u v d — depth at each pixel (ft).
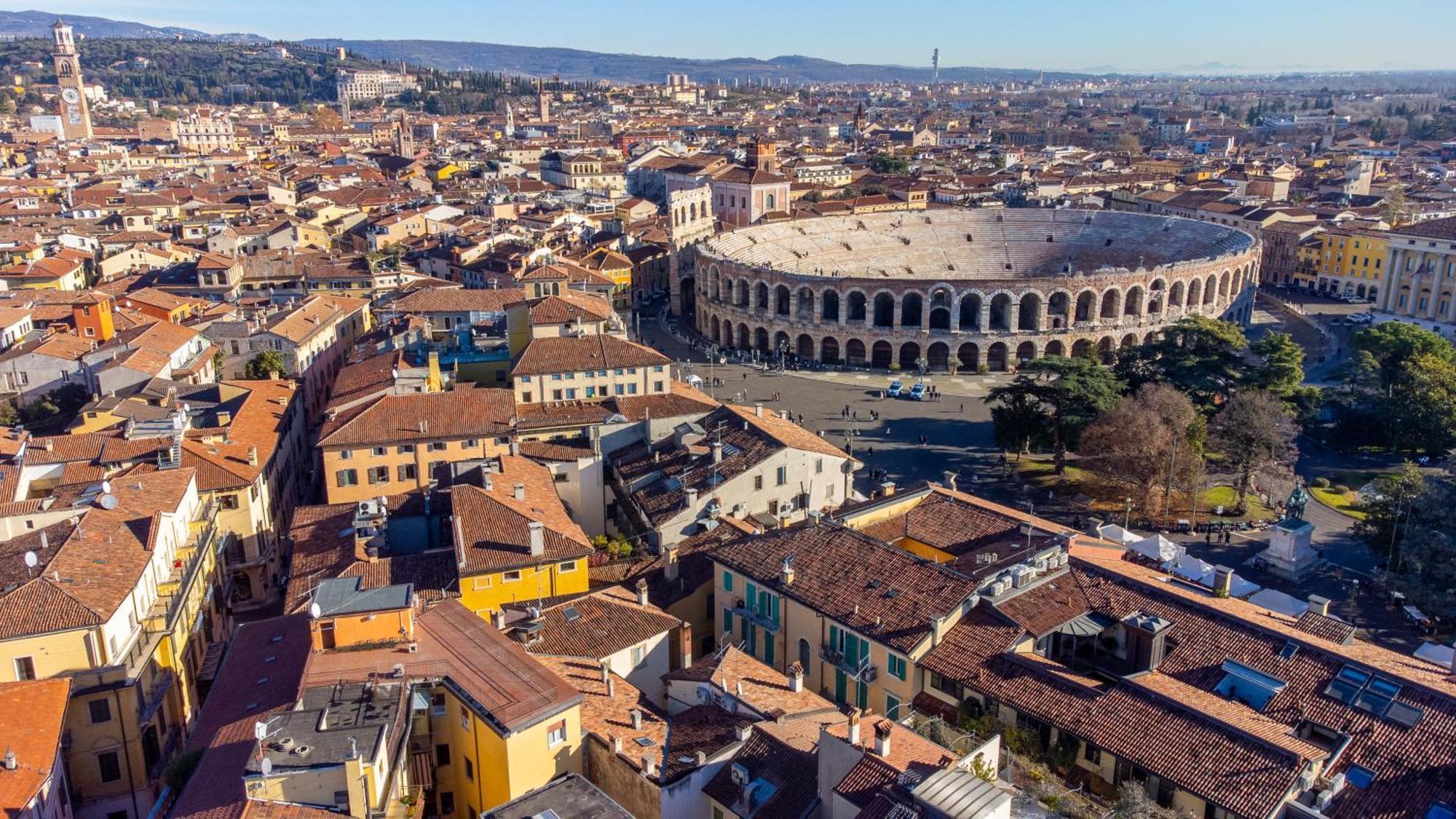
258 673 222.07
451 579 278.87
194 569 305.94
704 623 303.68
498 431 384.27
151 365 476.95
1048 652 240.32
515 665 213.05
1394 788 185.98
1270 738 190.80
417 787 201.87
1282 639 224.53
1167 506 410.11
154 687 266.77
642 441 398.83
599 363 419.54
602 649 247.91
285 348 540.11
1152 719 201.87
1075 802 185.37
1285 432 438.40
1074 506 435.94
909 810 156.66
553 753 198.29
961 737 204.85
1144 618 236.84
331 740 182.39
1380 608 342.85
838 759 179.32
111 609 251.80
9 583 258.37
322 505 403.13
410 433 378.94
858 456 503.61
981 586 245.24
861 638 245.24
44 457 357.41
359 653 217.56
